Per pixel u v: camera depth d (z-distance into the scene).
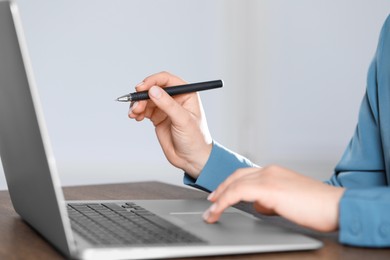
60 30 3.91
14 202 1.03
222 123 4.48
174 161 1.27
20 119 0.79
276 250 0.81
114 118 4.05
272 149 4.53
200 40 4.35
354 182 1.24
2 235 0.93
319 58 4.41
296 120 4.50
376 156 1.25
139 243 0.78
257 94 4.52
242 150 4.53
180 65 4.29
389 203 0.85
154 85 1.27
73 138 3.97
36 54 3.86
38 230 0.91
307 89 4.46
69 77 3.95
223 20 4.42
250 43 4.49
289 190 0.87
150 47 4.18
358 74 4.34
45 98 3.90
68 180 3.95
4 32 0.74
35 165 0.78
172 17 4.24
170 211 1.01
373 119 1.27
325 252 0.83
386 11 4.23
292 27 4.46
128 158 4.08
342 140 4.41
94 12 3.99
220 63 4.43
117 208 1.03
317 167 4.48
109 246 0.76
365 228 0.85
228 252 0.78
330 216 0.87
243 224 0.92
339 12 4.34
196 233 0.85
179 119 1.21
